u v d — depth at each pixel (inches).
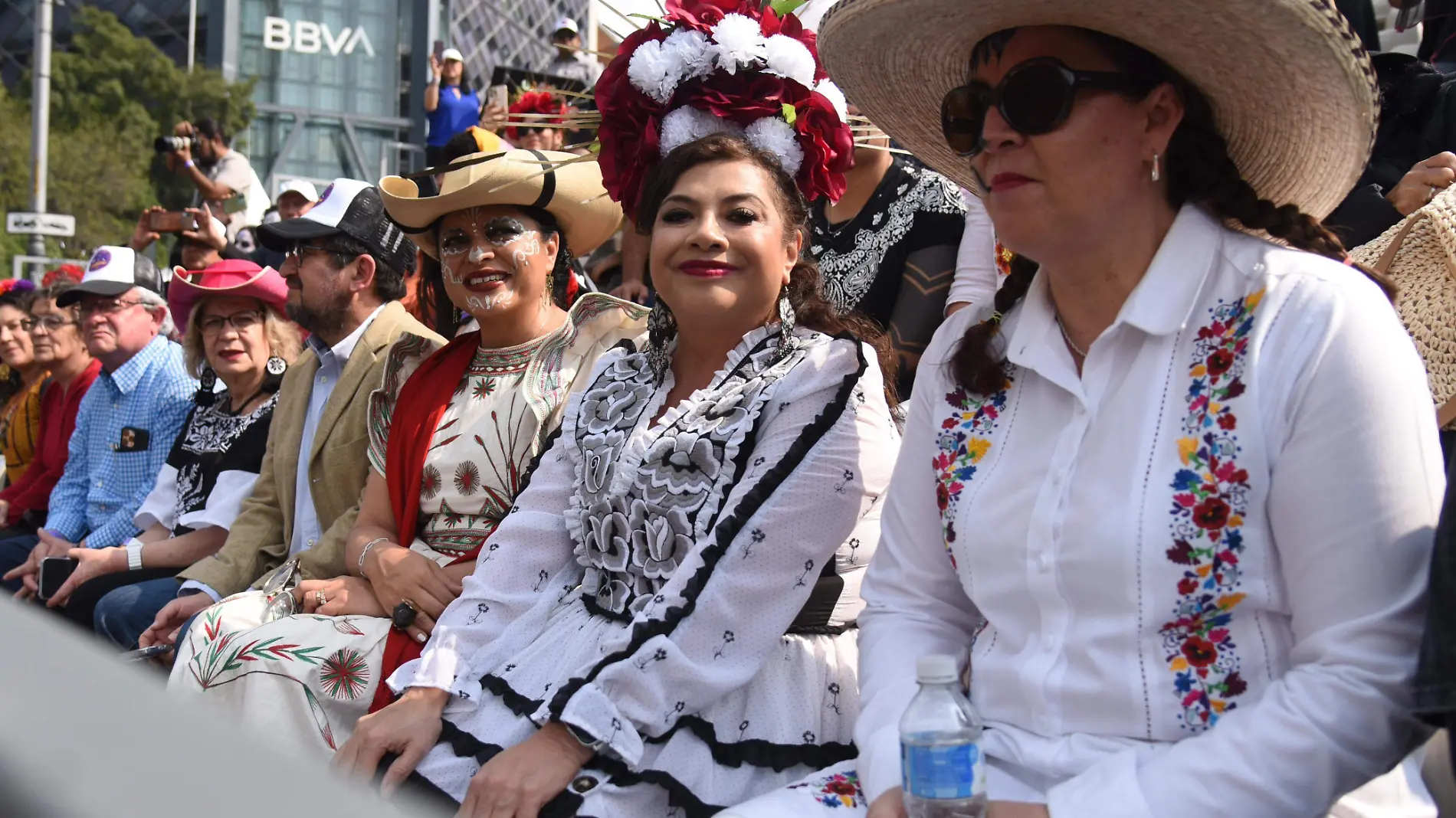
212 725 27.0
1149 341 75.0
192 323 185.5
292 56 1327.5
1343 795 70.0
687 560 98.3
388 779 100.9
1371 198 122.0
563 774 93.7
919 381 87.4
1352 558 68.1
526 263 135.5
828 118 114.4
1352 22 161.0
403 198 136.3
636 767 94.4
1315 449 69.1
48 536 205.0
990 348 82.8
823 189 115.6
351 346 162.4
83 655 29.4
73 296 221.1
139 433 213.6
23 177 1077.1
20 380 295.4
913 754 71.0
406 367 143.3
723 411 103.3
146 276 226.4
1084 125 76.3
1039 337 79.5
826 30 87.6
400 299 170.4
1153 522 71.7
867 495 100.1
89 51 1256.2
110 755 25.3
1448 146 130.3
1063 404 78.2
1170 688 72.1
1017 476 78.4
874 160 151.5
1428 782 89.7
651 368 112.7
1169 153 78.6
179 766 25.1
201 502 181.6
